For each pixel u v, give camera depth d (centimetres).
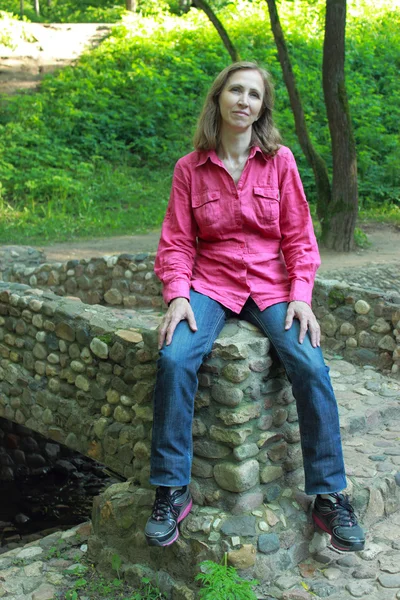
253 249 299
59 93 1602
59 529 536
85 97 1577
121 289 661
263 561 281
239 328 295
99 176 1316
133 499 309
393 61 1800
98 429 384
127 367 358
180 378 271
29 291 455
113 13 2448
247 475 285
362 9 2117
